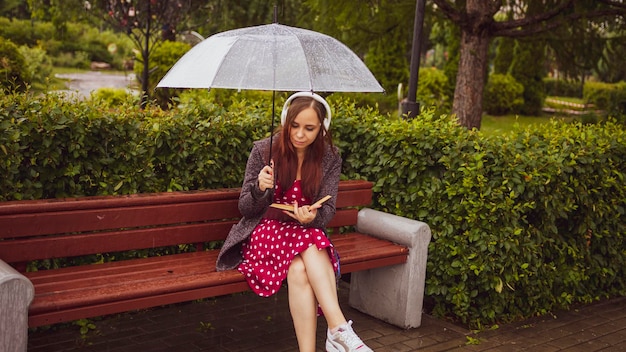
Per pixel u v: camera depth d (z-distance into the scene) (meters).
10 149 3.62
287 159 3.52
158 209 3.58
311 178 3.52
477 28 8.83
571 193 4.76
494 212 4.34
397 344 4.11
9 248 3.16
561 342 4.37
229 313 4.53
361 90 3.08
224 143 4.43
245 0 12.79
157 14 10.28
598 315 5.02
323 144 3.56
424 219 4.62
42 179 3.83
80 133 3.83
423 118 4.84
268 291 3.44
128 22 10.16
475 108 9.11
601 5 9.47
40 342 3.87
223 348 3.93
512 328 4.56
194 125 4.32
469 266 4.40
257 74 2.96
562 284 5.02
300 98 3.41
